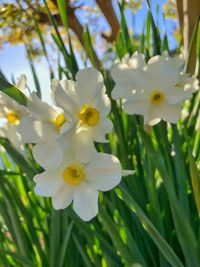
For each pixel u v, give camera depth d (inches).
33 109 6.5
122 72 7.2
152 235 7.1
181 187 8.0
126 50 9.5
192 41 9.7
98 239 8.2
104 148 8.1
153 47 9.0
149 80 7.1
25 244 8.2
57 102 6.2
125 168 8.3
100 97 6.4
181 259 8.3
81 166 6.5
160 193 8.9
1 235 9.8
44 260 8.5
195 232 8.1
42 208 8.8
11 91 6.7
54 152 6.3
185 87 7.7
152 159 7.7
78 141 6.3
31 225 8.5
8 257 9.4
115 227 7.2
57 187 6.5
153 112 7.2
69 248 8.6
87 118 6.3
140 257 7.8
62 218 7.9
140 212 7.1
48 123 6.5
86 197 6.5
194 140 9.2
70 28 24.7
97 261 7.8
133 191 8.5
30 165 7.4
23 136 6.4
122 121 8.7
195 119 9.3
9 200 8.0
